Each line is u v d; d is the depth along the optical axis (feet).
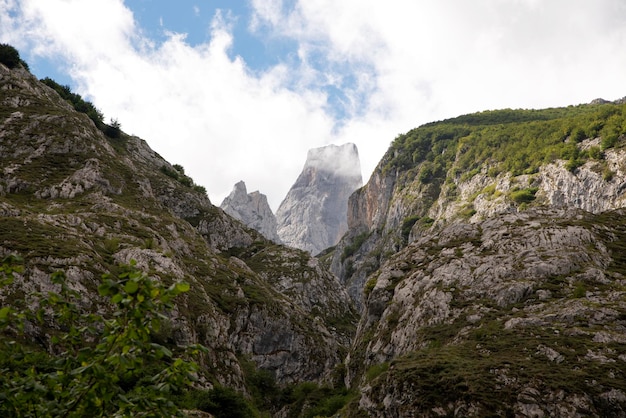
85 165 370.73
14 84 425.69
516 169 615.16
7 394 35.78
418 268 245.45
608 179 486.79
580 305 165.68
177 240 360.28
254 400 274.16
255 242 567.59
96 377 35.81
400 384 137.28
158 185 525.34
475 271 212.64
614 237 220.64
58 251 220.43
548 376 126.31
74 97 595.06
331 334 411.95
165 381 37.76
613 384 120.98
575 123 610.65
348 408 163.22
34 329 172.65
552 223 232.12
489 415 118.62
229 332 320.70
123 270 35.60
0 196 303.27
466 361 141.79
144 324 35.55
